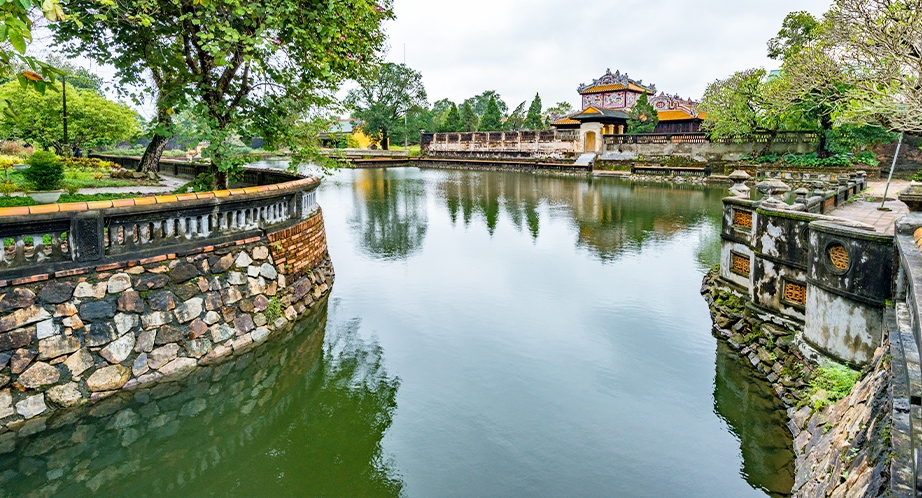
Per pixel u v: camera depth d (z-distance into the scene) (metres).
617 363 9.34
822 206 13.04
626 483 6.26
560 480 6.30
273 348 8.98
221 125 10.86
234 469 6.50
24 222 6.06
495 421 7.55
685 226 22.06
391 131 72.88
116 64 11.50
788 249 8.89
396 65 70.94
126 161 27.17
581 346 10.01
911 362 4.06
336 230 21.00
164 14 10.20
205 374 7.80
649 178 43.62
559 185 40.12
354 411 7.82
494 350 9.82
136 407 6.98
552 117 70.38
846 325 7.11
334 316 11.25
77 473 6.30
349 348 9.84
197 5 9.70
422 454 6.78
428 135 73.06
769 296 9.38
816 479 5.45
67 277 6.52
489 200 30.81
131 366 7.04
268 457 6.75
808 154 37.12
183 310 7.73
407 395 8.24
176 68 10.91
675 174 43.41
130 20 9.66
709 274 13.59
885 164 36.28
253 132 11.08
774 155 39.28
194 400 7.58
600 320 11.27
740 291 10.88
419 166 67.00
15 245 6.12
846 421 5.68
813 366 7.70
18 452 6.04
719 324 10.45
